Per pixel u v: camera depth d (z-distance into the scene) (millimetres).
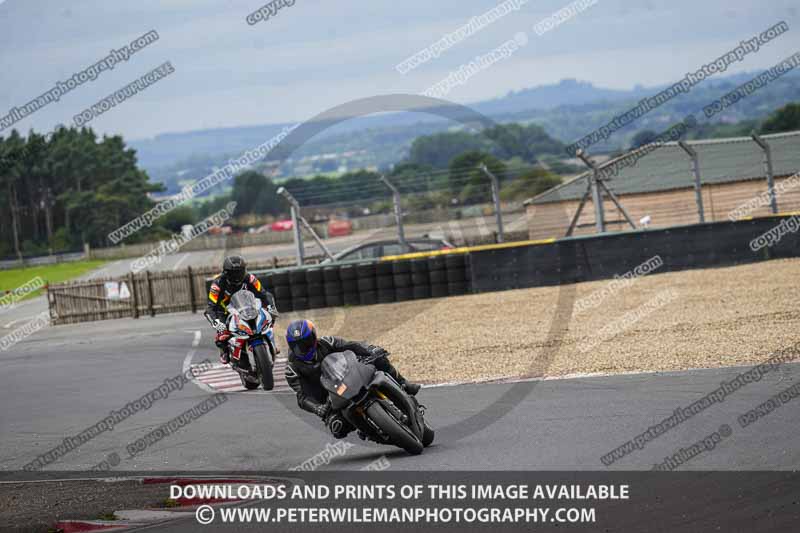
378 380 34438
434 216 194125
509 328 71188
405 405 35000
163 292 127125
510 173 166875
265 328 52344
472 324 75438
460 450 34812
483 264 97438
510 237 157375
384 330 77375
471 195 174625
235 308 52250
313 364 35531
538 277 97062
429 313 85312
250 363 53094
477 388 48656
